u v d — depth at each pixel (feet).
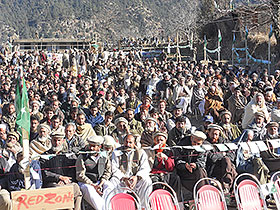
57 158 22.65
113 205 18.80
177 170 23.29
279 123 30.30
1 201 19.52
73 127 25.22
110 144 24.06
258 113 28.22
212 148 22.79
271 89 39.52
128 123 31.81
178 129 27.76
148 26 650.02
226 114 30.32
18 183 21.75
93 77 82.69
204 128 30.55
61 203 18.69
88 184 22.18
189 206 22.91
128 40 188.85
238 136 29.48
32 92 43.42
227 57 116.26
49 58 126.31
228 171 23.27
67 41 281.54
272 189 21.68
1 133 27.45
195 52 128.98
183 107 49.29
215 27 129.90
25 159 19.47
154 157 23.25
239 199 20.58
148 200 18.99
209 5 138.51
